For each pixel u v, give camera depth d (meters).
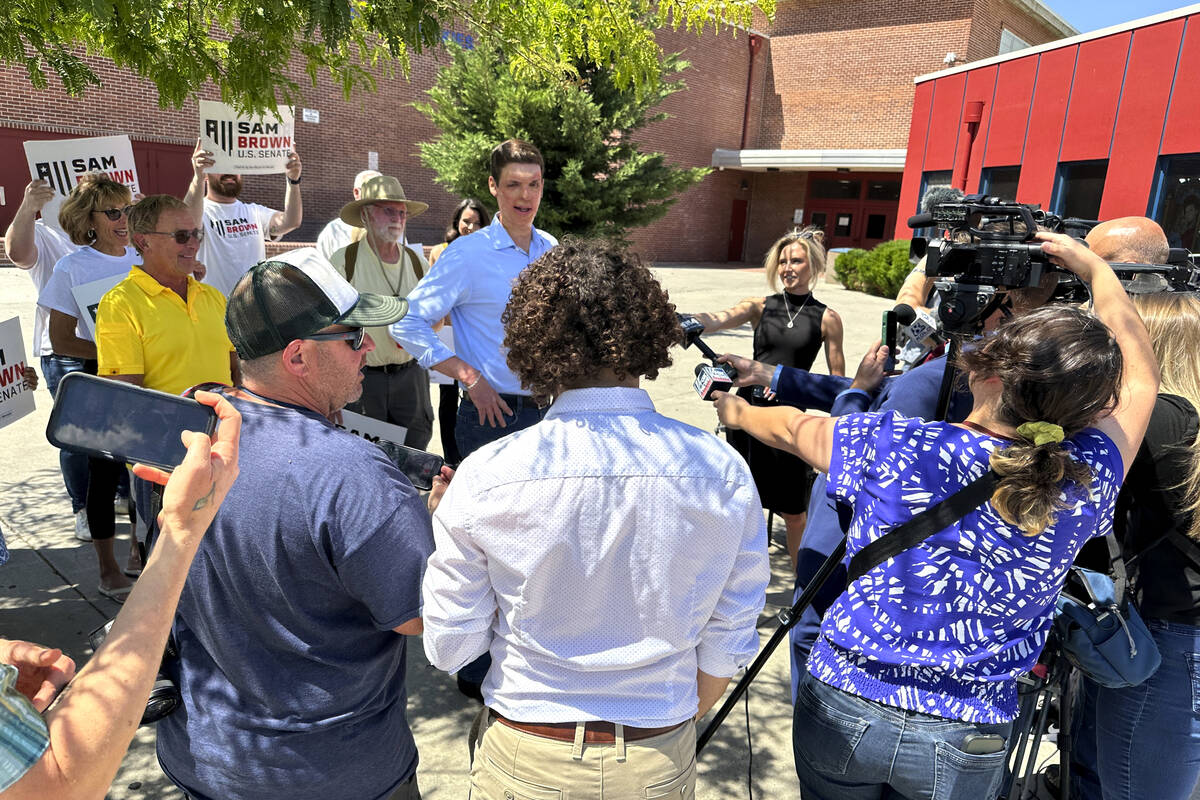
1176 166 10.73
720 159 26.34
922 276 2.64
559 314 1.27
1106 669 1.70
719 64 25.59
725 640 1.32
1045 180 13.06
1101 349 1.33
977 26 22.62
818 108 26.12
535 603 1.25
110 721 0.86
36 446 5.23
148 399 1.09
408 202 4.25
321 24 2.45
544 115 10.59
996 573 1.37
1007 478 1.29
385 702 1.51
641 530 1.22
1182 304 1.83
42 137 15.39
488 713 1.41
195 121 17.27
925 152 16.94
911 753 1.42
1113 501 1.42
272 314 1.39
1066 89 12.58
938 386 2.01
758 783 2.56
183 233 2.88
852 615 1.48
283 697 1.39
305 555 1.31
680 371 8.47
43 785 0.81
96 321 2.85
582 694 1.28
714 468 1.26
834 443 1.53
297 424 1.39
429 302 2.81
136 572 3.59
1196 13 10.20
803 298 4.01
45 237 4.17
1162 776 1.84
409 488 1.43
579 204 10.89
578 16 2.87
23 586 3.45
